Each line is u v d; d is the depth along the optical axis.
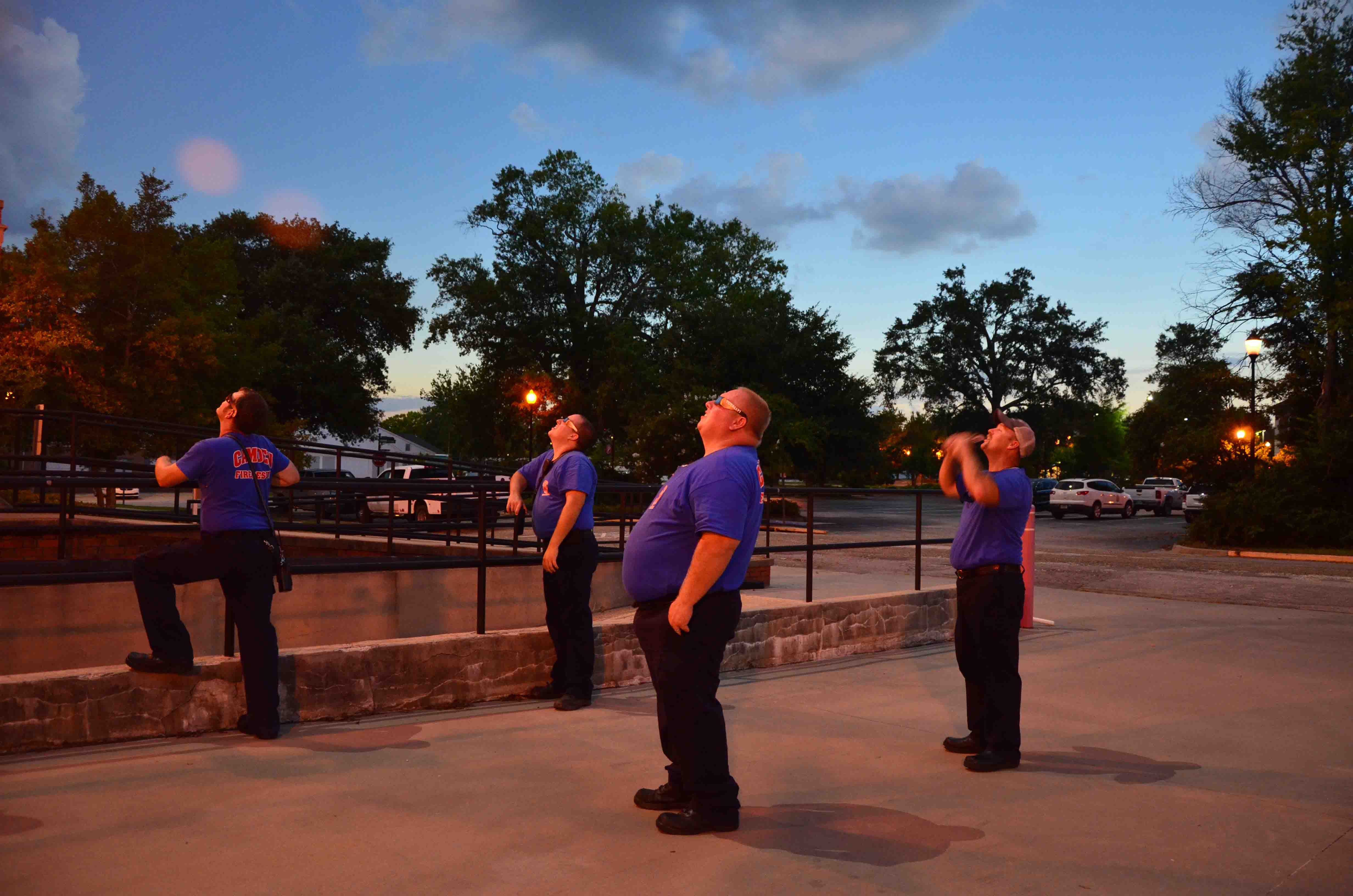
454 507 12.62
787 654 7.42
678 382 37.81
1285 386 28.02
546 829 3.59
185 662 4.80
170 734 4.84
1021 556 4.59
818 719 5.56
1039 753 4.82
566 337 47.88
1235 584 13.60
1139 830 3.66
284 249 54.12
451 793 4.01
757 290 54.22
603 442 42.94
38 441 16.72
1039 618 9.95
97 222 27.61
